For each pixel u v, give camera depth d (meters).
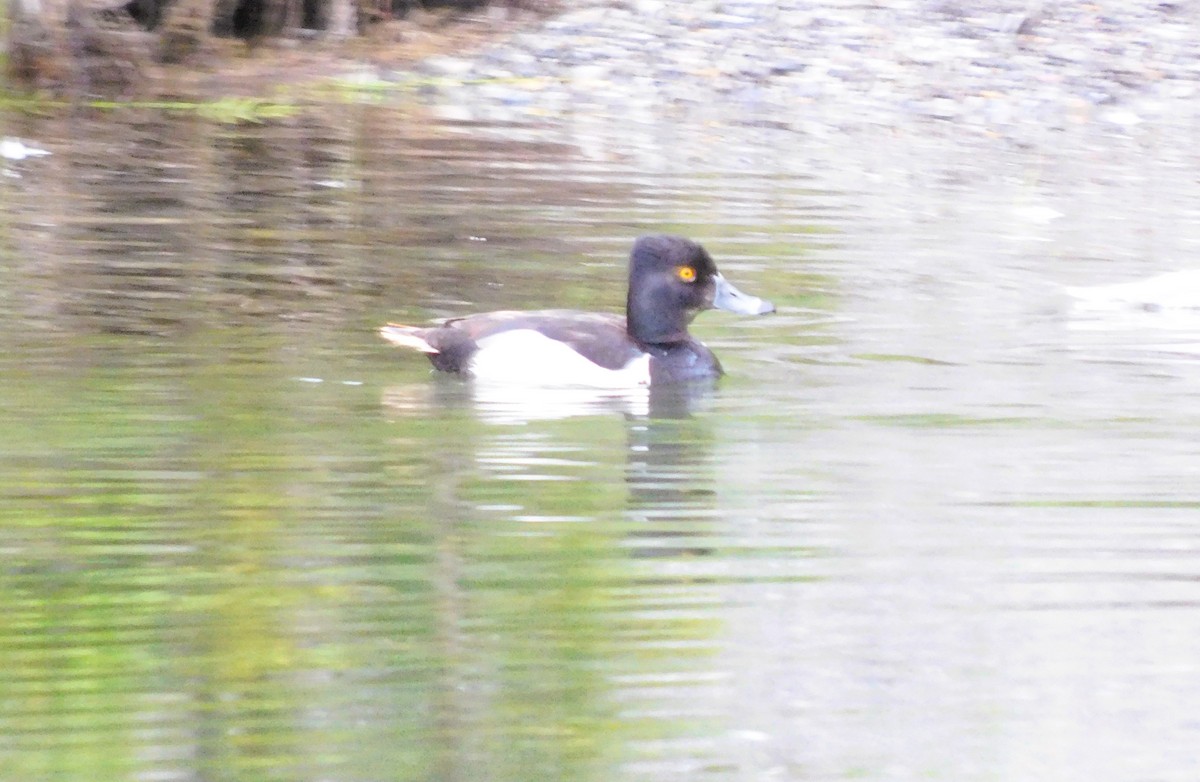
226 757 7.19
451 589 8.97
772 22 33.50
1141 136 27.09
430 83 31.55
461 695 7.76
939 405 12.52
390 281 16.17
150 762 7.14
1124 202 21.28
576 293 15.91
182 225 18.48
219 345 13.72
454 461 11.06
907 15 33.41
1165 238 18.95
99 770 7.07
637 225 19.16
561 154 24.52
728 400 12.68
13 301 14.84
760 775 7.07
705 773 7.11
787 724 7.50
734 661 8.15
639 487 10.62
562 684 7.90
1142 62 31.44
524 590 9.00
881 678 8.01
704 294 13.34
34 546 9.45
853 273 17.02
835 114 29.06
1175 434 11.79
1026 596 8.97
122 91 30.22
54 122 26.61
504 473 10.90
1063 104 29.70
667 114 28.98
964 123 28.42
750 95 30.61
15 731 7.39
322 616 8.62
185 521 9.86
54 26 29.97
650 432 11.81
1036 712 7.65
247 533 9.72
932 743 7.39
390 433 11.62
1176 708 7.70
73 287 15.43
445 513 10.09
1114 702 7.77
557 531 9.90
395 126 27.03
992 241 18.64
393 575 9.16
